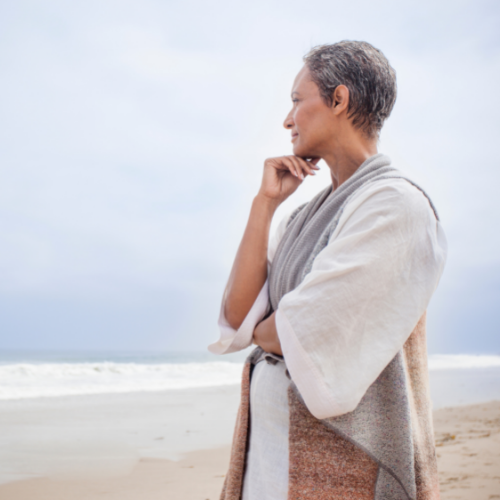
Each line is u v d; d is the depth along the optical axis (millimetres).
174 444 5289
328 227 1084
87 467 4246
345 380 894
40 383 12617
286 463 1017
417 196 1005
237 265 1294
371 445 916
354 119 1172
